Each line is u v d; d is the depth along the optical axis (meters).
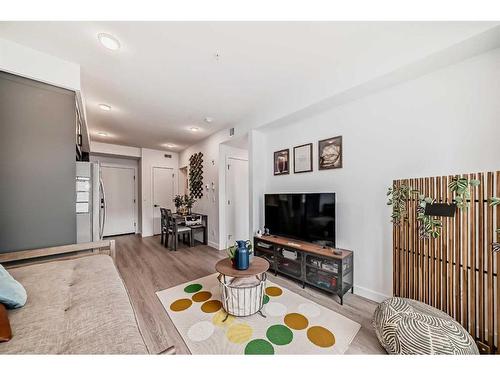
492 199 1.25
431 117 1.75
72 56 1.83
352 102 2.29
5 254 1.63
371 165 2.15
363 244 2.23
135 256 3.70
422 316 1.33
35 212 1.79
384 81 1.87
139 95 2.59
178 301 2.13
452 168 1.66
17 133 1.71
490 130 1.49
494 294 1.31
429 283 1.62
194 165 5.12
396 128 1.96
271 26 1.51
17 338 0.86
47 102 1.84
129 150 5.45
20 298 1.09
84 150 4.34
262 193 3.39
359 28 1.54
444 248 1.53
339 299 2.17
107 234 5.54
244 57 1.89
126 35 1.58
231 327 1.71
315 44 1.73
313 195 2.50
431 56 1.53
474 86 1.55
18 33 1.55
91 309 1.10
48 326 0.95
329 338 1.57
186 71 2.09
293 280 2.65
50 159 1.86
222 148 4.21
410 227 1.74
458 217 1.46
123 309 1.12
